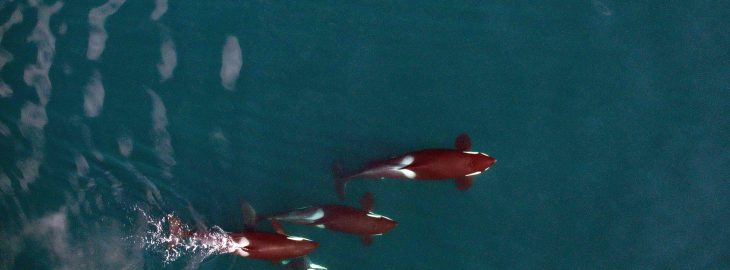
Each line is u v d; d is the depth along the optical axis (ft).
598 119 25.57
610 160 25.41
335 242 26.66
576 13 26.20
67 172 28.37
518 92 25.99
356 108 26.78
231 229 27.25
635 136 25.38
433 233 26.20
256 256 25.27
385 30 26.94
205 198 27.53
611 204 25.27
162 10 28.45
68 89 28.55
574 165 25.52
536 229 25.58
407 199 26.32
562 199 25.50
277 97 27.27
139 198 27.91
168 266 27.35
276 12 27.71
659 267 24.91
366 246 26.50
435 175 23.99
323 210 25.07
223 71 27.66
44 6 29.35
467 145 24.41
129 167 27.99
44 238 28.48
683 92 25.38
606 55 25.81
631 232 25.12
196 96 27.76
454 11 26.73
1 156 28.96
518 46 26.20
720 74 25.29
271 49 27.50
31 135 28.71
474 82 26.22
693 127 25.16
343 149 26.73
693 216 24.89
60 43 28.86
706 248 24.71
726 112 25.07
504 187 25.82
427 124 26.32
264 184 27.22
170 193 27.73
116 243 27.91
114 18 28.71
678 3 25.89
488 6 26.58
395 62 26.71
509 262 25.68
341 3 27.40
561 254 25.39
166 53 28.09
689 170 25.04
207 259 27.02
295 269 26.63
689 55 25.50
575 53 25.94
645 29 25.82
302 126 27.07
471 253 25.94
